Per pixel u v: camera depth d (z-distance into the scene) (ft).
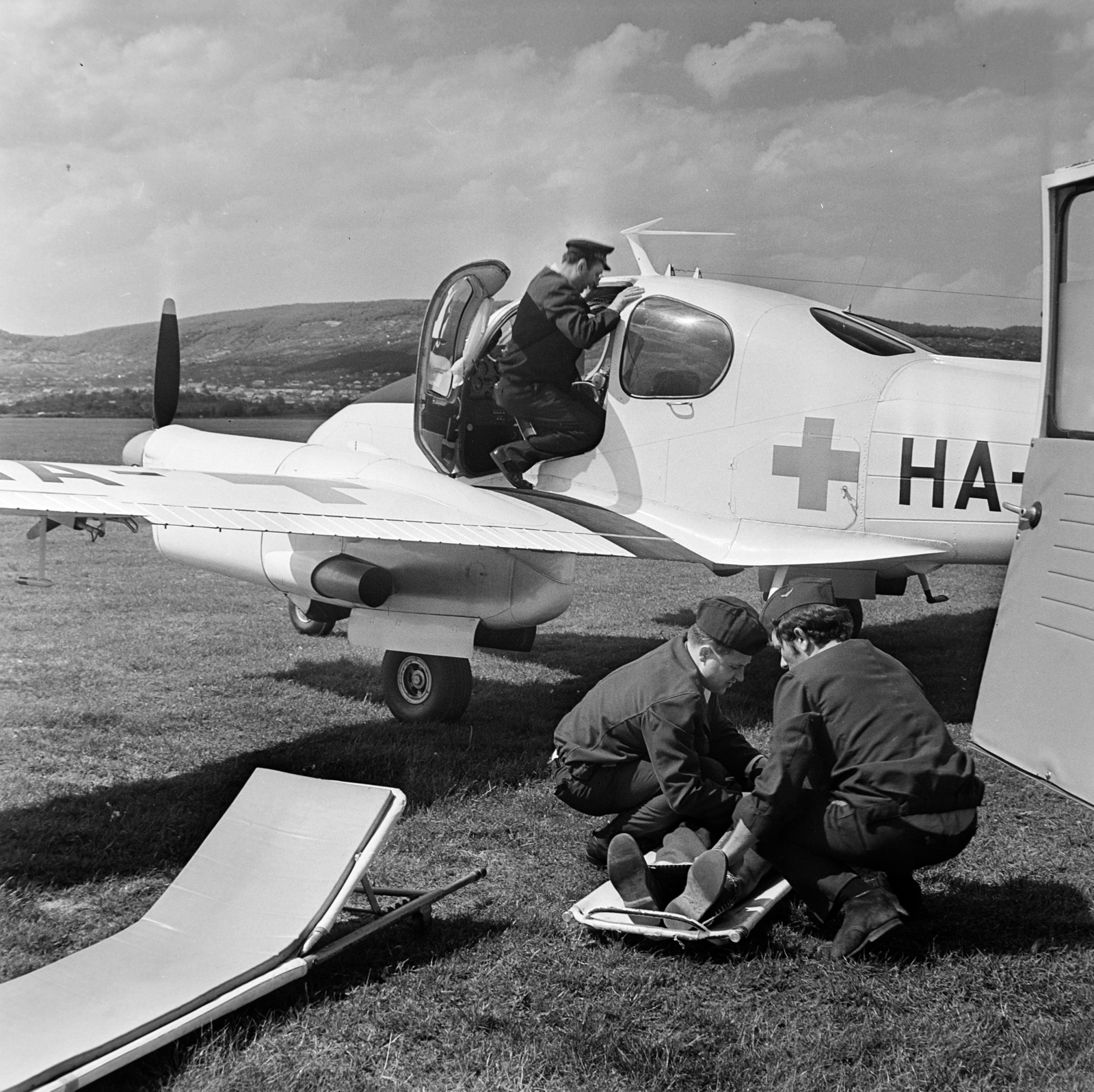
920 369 17.83
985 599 33.12
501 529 16.44
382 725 17.43
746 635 10.37
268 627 25.53
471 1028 8.44
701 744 10.94
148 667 21.07
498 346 19.54
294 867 9.70
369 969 9.35
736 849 9.84
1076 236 11.82
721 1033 8.45
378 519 15.66
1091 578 11.33
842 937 9.68
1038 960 9.73
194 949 8.90
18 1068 7.08
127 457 21.72
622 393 18.71
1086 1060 8.17
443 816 13.26
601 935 10.00
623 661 22.94
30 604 28.32
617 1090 7.69
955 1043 8.36
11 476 14.29
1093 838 12.89
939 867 11.92
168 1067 7.80
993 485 17.33
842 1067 8.05
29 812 12.96
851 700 9.61
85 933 9.87
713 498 18.21
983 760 16.02
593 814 11.40
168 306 22.62
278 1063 7.91
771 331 17.90
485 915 10.52
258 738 16.52
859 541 17.69
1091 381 11.67
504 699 19.44
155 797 13.62
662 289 18.67
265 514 14.76
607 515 18.19
